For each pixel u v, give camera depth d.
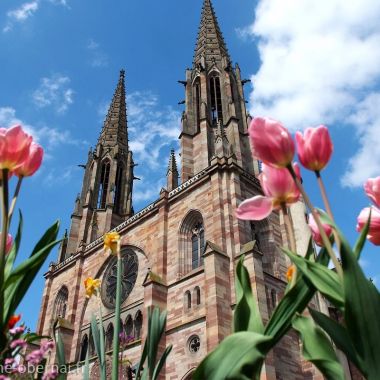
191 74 56.12
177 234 36.81
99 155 65.56
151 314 6.13
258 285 27.95
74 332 42.03
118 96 77.56
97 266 45.31
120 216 60.34
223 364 3.36
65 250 54.97
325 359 3.68
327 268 3.55
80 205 60.44
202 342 28.30
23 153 4.31
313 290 3.61
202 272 31.92
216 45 59.56
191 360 28.28
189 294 32.00
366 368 3.12
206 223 34.22
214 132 47.16
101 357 6.25
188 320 30.28
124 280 40.34
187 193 38.47
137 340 33.75
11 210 4.31
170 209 39.44
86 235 55.09
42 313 48.84
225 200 34.00
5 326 3.98
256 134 3.88
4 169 4.26
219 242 31.38
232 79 54.19
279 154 3.83
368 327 3.09
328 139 3.96
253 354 3.34
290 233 4.04
